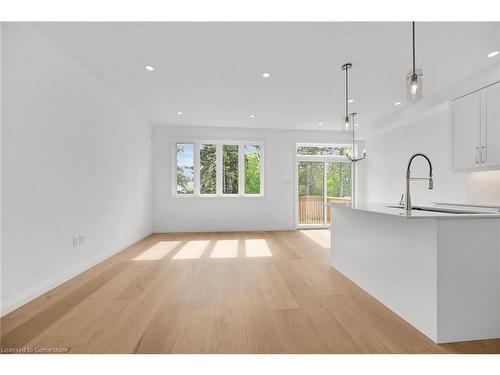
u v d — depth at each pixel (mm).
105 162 3854
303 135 6652
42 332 1896
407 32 2500
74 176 3100
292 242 5074
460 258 1775
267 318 2092
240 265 3562
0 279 2131
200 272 3262
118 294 2576
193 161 6332
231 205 6363
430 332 1804
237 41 2676
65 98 2926
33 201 2467
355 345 1731
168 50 2861
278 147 6551
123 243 4492
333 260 3441
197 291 2650
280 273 3225
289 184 6574
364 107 4879
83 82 3271
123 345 1737
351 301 2418
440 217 1729
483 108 3209
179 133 6195
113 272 3266
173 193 6246
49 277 2680
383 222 2359
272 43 2705
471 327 1786
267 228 6480
